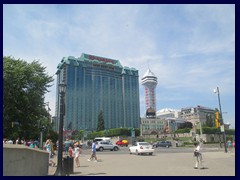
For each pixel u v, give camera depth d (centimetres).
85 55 15738
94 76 15338
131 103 16600
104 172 1574
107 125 15262
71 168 1512
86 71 15075
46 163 1500
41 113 3881
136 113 16688
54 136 5403
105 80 15825
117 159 2672
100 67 15675
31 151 1244
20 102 3628
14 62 3744
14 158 1091
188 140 8569
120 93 16400
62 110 1498
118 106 16062
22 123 3766
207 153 3638
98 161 2433
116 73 16500
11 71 3472
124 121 16012
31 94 3681
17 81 3528
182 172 1550
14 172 1087
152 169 1719
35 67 3803
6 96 3425
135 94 16938
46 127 4375
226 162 2200
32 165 1261
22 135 3934
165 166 1914
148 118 17725
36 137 4644
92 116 14700
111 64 16238
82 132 10794
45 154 1481
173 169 1714
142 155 3366
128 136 9212
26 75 3656
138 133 9781
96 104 15075
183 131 9994
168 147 6556
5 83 3428
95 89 15262
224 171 1584
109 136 9762
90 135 11044
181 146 7006
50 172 1614
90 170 1684
